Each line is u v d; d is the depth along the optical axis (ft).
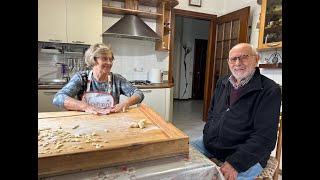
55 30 8.16
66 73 9.37
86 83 4.98
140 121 3.38
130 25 9.30
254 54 4.28
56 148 2.38
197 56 22.12
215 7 12.16
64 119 3.59
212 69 12.30
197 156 2.69
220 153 4.28
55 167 2.04
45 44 8.77
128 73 10.61
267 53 8.38
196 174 2.39
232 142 4.11
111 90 5.13
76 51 9.42
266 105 3.76
